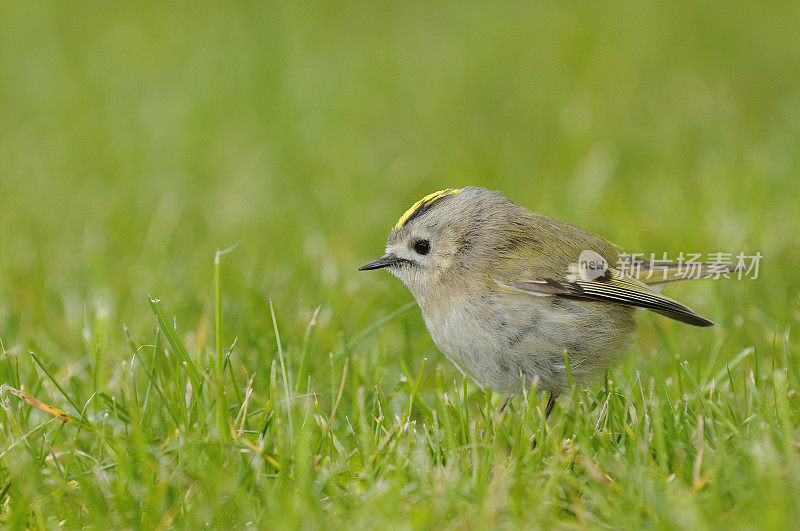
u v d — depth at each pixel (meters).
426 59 20.78
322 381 9.27
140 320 10.45
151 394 8.18
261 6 23.20
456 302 8.19
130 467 7.08
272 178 15.35
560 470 6.90
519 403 8.86
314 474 7.02
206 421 7.71
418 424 8.80
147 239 12.75
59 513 6.86
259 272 11.42
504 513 6.55
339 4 23.66
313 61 20.20
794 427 7.53
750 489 6.45
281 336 9.65
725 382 8.70
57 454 7.69
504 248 8.23
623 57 20.20
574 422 7.85
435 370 9.79
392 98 19.05
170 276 11.60
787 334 8.52
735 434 7.11
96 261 11.47
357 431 8.05
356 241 13.05
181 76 19.56
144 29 22.05
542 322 7.96
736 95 18.48
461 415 7.75
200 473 6.81
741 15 21.20
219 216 14.13
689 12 21.62
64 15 22.83
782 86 18.64
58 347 10.01
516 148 16.66
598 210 13.55
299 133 17.00
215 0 23.61
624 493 6.45
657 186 14.51
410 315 10.66
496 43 21.23
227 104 18.34
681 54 20.23
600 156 15.72
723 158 15.25
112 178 15.72
